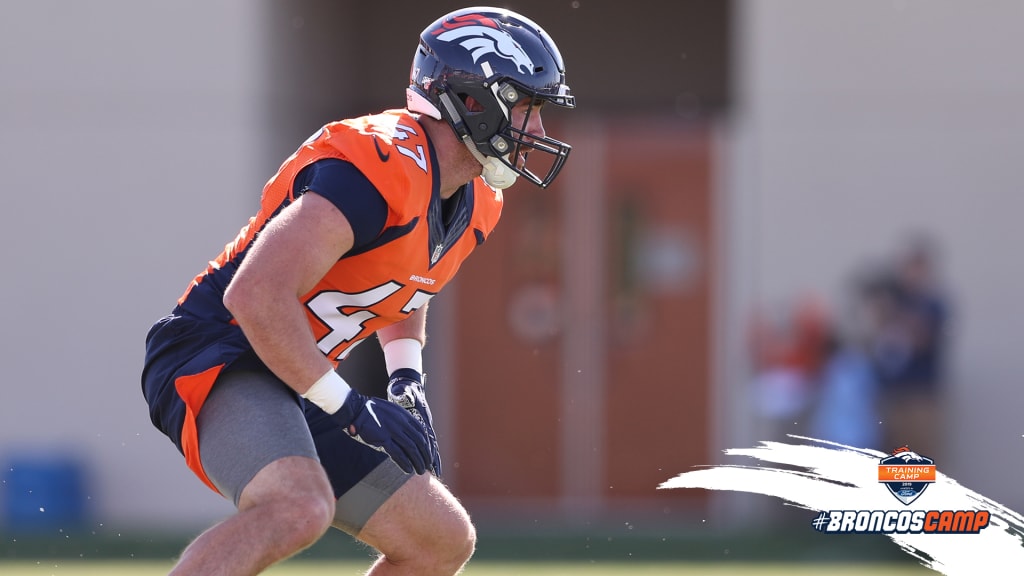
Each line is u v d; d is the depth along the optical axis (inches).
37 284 1093.8
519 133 421.1
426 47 423.5
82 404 1092.5
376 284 404.2
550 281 1205.7
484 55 414.6
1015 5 1060.5
